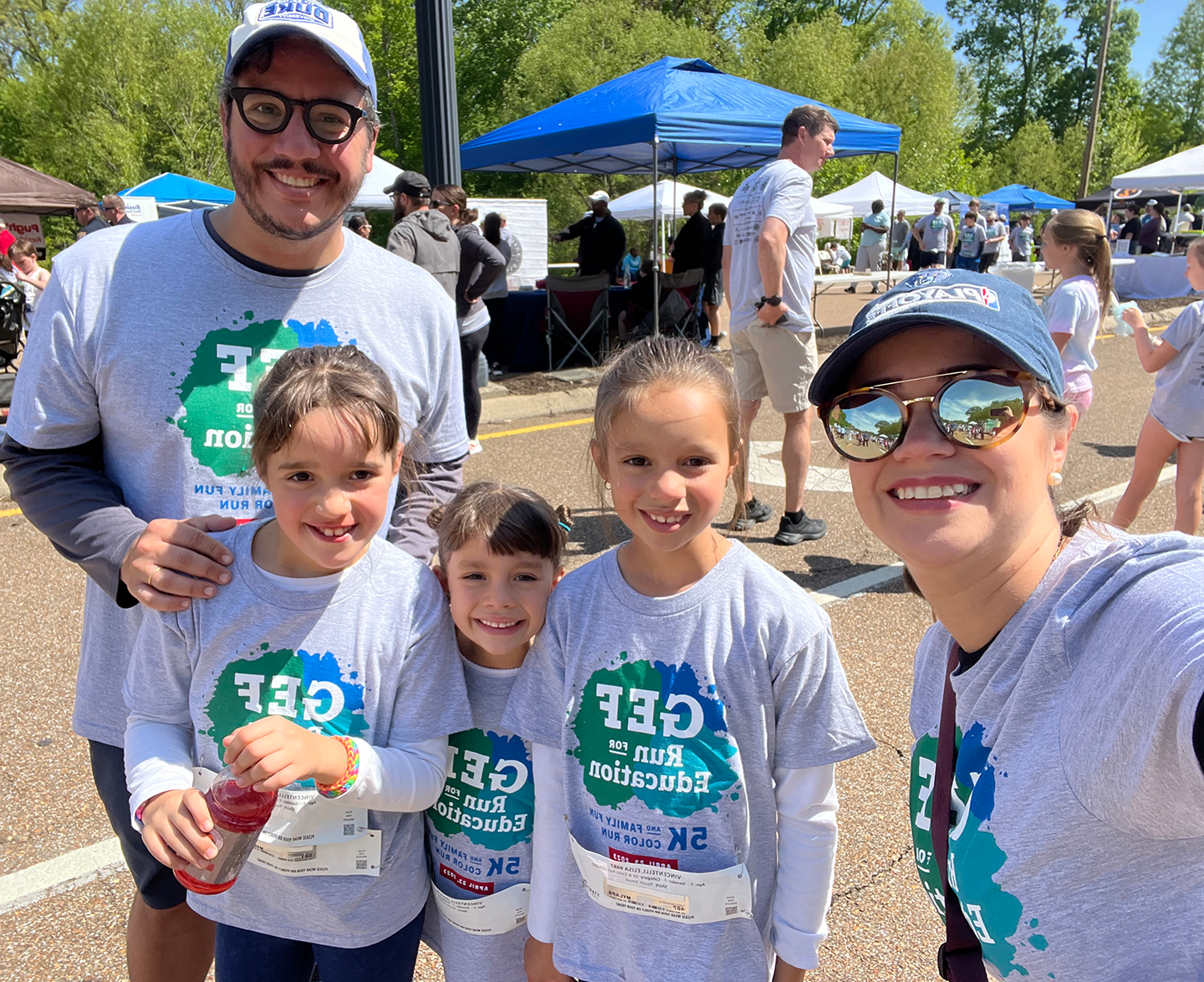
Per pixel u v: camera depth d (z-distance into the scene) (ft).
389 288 5.80
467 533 5.04
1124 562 3.22
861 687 11.39
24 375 5.29
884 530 3.65
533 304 33.91
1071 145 163.53
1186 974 3.03
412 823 5.34
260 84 4.92
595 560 5.31
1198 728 2.61
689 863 4.80
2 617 13.92
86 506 5.14
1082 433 24.72
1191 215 108.99
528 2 111.86
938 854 3.87
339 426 4.51
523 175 101.14
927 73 112.37
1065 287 15.01
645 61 91.30
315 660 4.95
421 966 7.36
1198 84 196.65
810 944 4.94
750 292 15.60
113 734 5.59
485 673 5.44
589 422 27.14
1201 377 13.84
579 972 5.14
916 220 82.53
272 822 4.88
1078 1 195.62
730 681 4.77
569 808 5.10
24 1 108.68
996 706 3.49
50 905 7.98
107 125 97.19
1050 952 3.28
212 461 5.35
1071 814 3.13
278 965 5.29
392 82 116.88
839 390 3.82
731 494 19.36
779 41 101.65
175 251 5.32
